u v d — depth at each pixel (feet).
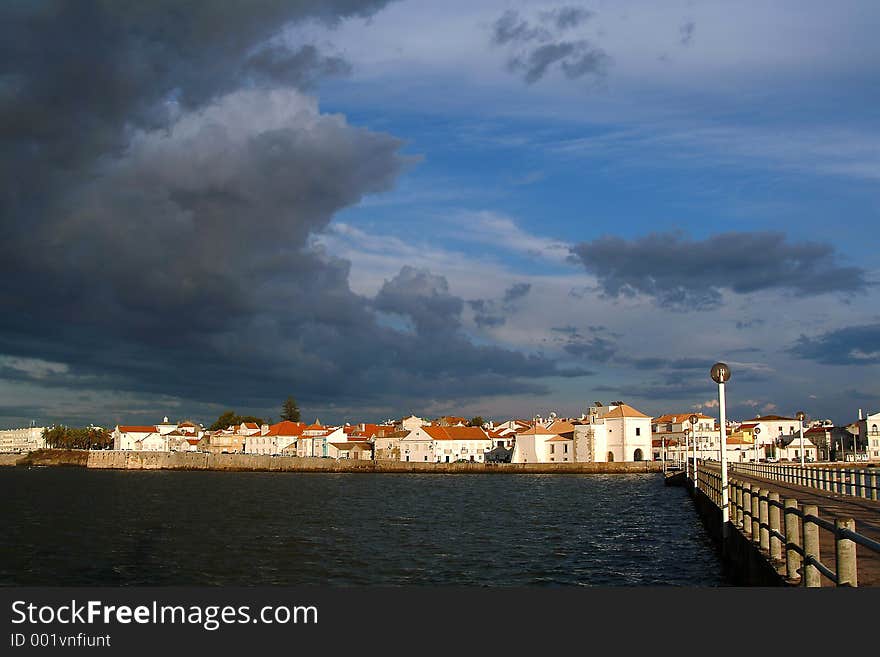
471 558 168.76
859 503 141.08
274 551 185.16
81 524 255.09
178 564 167.94
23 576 155.53
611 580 139.64
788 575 69.67
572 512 278.05
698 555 165.37
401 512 288.92
